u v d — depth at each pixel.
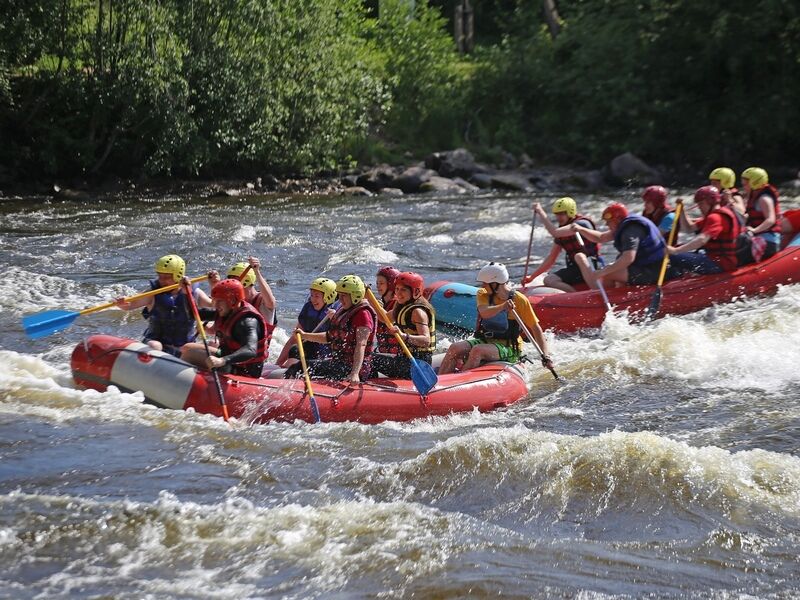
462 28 137.62
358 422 28.22
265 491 23.39
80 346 29.06
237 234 64.38
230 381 28.11
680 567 20.00
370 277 52.06
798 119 106.56
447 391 29.56
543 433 26.17
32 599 18.23
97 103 84.31
